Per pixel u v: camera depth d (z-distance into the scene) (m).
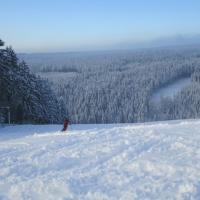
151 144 17.39
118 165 14.50
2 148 19.59
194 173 12.71
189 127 21.81
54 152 17.45
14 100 48.88
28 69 54.59
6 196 12.14
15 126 41.88
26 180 13.56
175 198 10.78
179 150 15.90
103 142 18.62
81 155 16.45
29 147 19.33
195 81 191.75
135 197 11.16
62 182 12.91
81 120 121.38
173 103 144.75
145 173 13.27
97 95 157.62
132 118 128.62
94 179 13.09
